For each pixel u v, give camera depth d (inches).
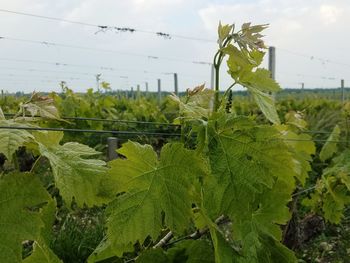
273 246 71.4
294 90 1254.3
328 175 135.3
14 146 50.4
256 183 61.7
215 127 64.3
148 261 69.8
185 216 59.6
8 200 47.1
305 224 167.6
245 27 69.2
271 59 488.4
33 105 63.0
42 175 136.4
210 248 72.2
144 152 59.8
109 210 57.3
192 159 60.1
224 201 61.4
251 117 69.3
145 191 58.9
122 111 412.5
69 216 178.4
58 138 62.1
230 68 74.8
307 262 177.6
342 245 197.0
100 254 72.3
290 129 139.3
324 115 374.3
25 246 104.3
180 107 68.0
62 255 147.7
